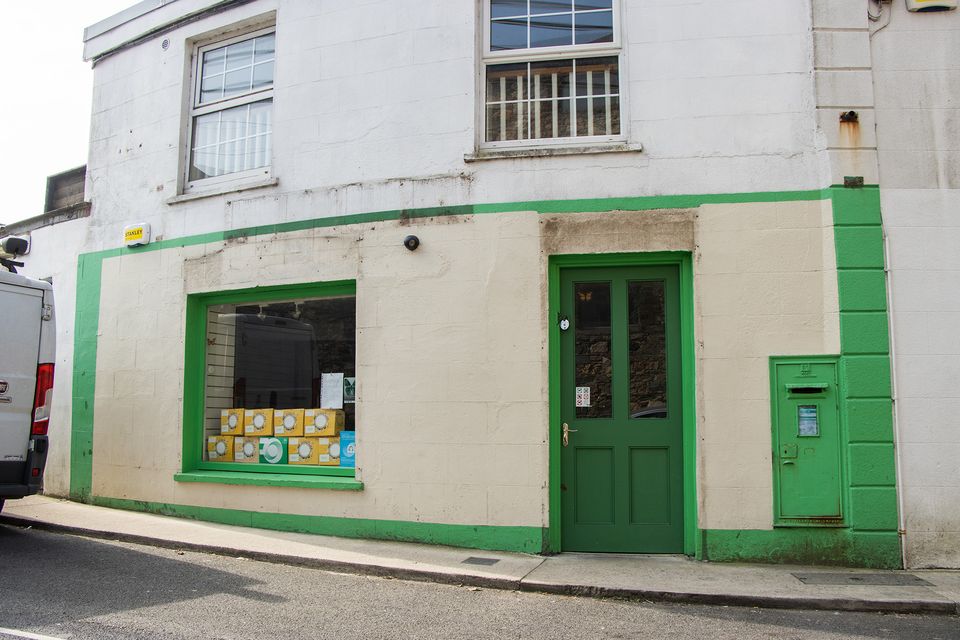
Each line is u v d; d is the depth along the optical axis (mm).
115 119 9930
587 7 7785
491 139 7801
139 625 4871
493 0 7961
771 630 5105
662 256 7223
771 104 7145
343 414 8070
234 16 9000
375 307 7715
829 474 6754
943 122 7031
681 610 5574
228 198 8672
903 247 6891
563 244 7258
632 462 7172
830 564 6660
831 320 6848
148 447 8875
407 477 7422
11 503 9289
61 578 6027
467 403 7305
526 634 4934
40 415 7531
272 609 5332
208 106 9320
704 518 6801
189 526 8031
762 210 7016
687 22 7348
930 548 6602
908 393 6750
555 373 7258
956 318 6816
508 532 7090
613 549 7098
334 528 7660
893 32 7141
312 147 8273
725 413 6852
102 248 9719
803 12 7215
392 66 8023
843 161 6973
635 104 7328
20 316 7453
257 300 8664
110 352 9383
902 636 5004
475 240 7457
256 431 8570
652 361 7238
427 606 5539
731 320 6930
